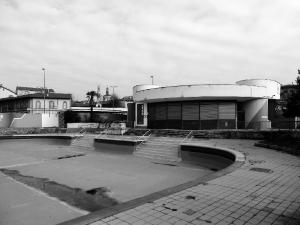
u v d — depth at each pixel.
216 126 25.48
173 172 13.26
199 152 15.78
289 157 11.66
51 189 10.37
